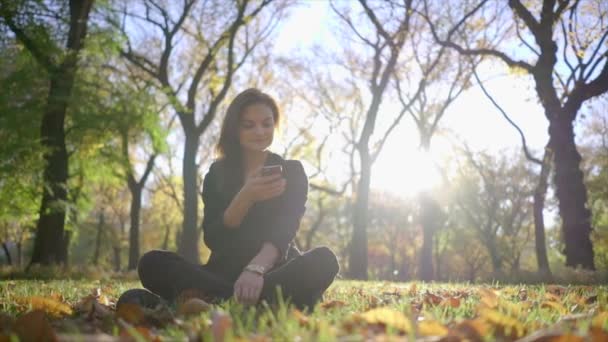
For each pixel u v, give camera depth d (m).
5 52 17.77
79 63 18.66
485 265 52.19
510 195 38.34
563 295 4.66
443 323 2.44
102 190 38.69
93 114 18.33
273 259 3.33
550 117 18.19
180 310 2.84
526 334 2.23
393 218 48.00
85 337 1.74
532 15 18.61
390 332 1.93
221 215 3.62
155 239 49.00
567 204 17.91
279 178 3.34
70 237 27.55
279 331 2.01
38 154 17.06
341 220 50.03
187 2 22.09
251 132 3.59
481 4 20.09
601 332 1.88
